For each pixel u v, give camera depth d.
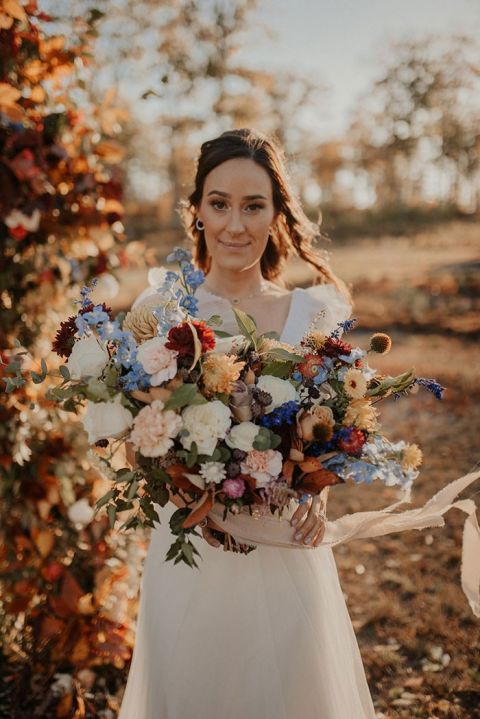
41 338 2.75
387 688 3.08
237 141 2.17
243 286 2.32
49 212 2.61
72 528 2.91
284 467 1.67
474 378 7.93
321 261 2.55
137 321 1.79
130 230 34.69
